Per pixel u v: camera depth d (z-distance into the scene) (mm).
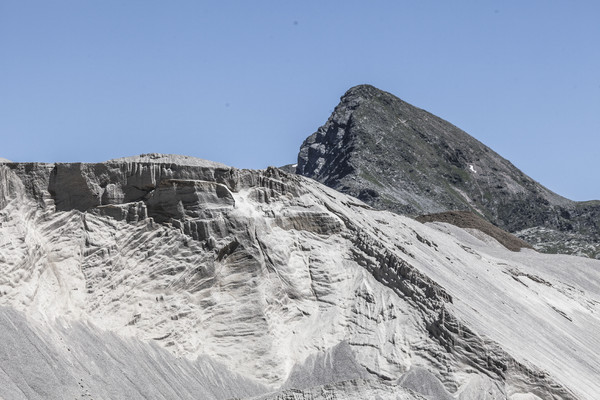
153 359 76938
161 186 87750
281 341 83438
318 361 82500
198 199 87875
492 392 79750
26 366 67500
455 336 82812
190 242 86000
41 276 77625
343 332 85250
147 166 88125
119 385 71625
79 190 86125
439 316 84562
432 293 87562
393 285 88938
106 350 74750
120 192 87375
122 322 79188
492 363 81625
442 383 80250
